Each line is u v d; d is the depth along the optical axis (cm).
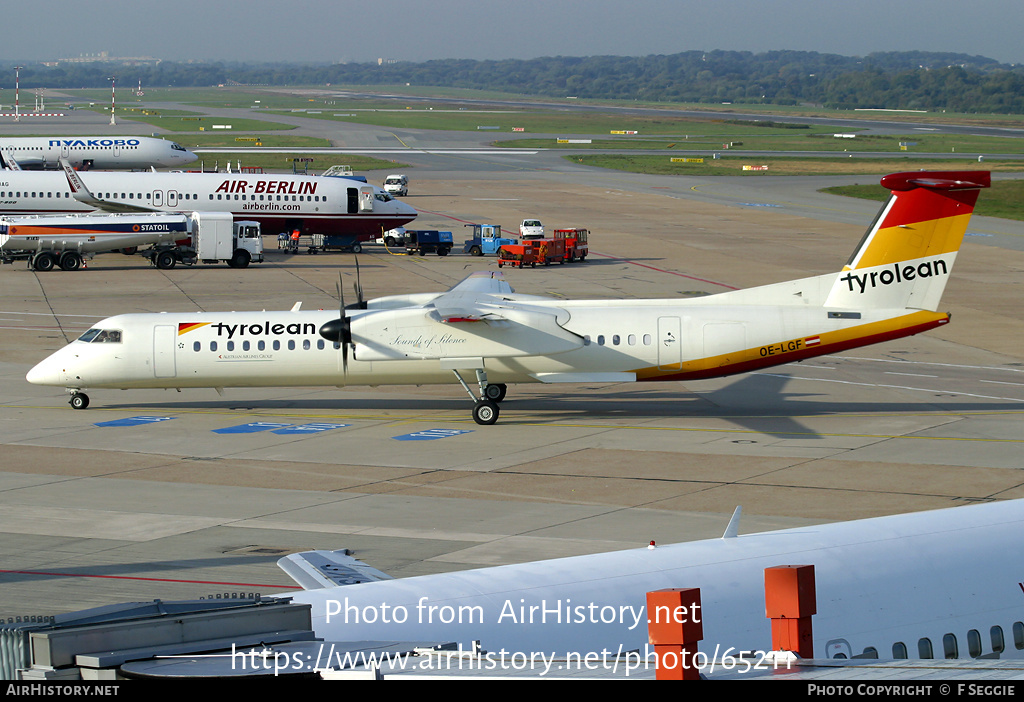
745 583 2039
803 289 5859
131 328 5928
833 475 4794
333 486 4678
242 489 4628
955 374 7125
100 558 3741
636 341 5781
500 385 6175
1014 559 2220
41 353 7475
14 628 1465
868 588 2077
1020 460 5025
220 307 9062
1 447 5306
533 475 4850
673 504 4369
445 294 6141
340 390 6850
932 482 4659
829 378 7056
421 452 5275
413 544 3881
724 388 6831
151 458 5138
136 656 1449
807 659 1656
